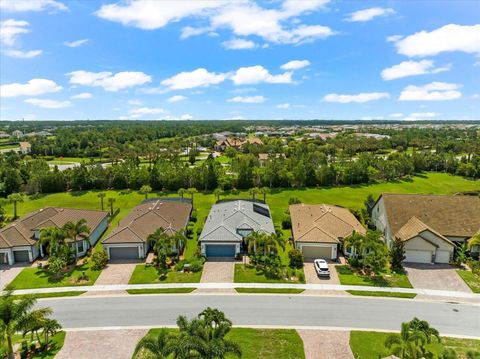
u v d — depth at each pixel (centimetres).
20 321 2345
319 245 4119
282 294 3338
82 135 16975
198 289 3438
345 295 3312
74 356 2470
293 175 8088
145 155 12481
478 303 3166
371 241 3784
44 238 3900
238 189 7788
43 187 7625
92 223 4878
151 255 4297
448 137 18650
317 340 2633
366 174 8612
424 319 2920
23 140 18050
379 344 2584
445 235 4231
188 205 5822
